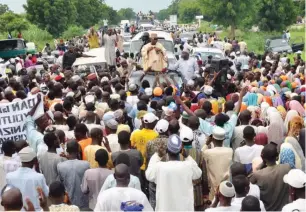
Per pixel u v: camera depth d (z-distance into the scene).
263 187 7.34
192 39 48.28
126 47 32.69
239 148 8.43
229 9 58.16
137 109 11.32
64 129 9.76
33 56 29.41
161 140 8.48
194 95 13.16
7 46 37.31
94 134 8.62
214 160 8.30
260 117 11.28
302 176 6.57
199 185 8.21
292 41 49.88
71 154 8.06
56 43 55.94
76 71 20.02
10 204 6.12
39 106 9.66
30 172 7.42
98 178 7.66
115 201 6.65
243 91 10.74
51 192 6.53
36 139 9.00
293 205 6.47
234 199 6.56
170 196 7.38
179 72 17.81
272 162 7.42
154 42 17.30
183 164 7.40
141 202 6.70
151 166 7.52
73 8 83.19
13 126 9.52
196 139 8.76
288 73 18.94
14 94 14.05
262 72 18.86
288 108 12.62
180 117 10.98
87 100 11.78
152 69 17.16
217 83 15.60
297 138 9.37
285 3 57.56
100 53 23.72
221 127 9.22
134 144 9.12
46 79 17.31
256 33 59.25
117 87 13.76
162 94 12.92
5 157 8.30
